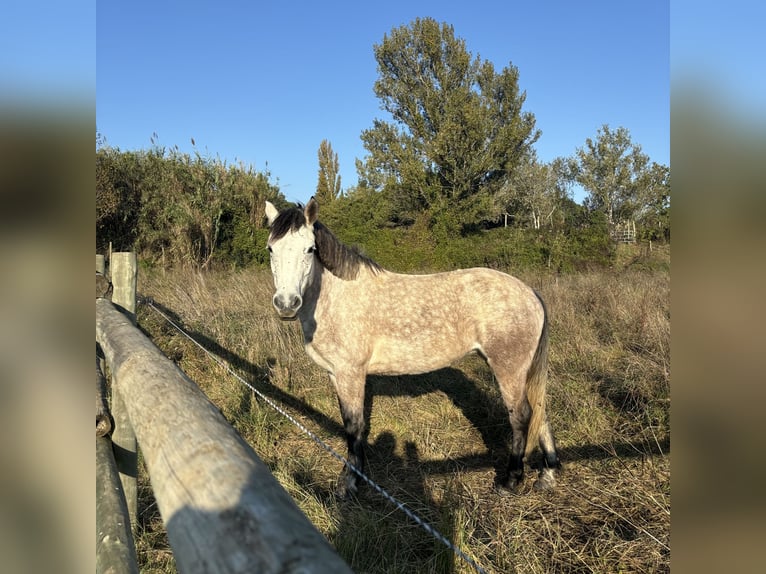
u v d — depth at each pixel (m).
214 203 14.09
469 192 24.08
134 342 1.60
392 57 25.22
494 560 2.45
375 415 4.42
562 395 4.32
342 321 3.28
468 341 3.35
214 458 0.75
